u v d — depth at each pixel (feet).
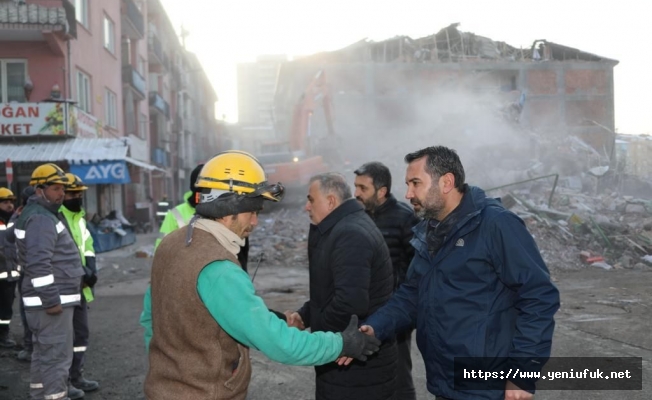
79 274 14.26
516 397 7.61
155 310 6.98
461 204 8.29
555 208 55.21
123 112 90.53
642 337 20.18
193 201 14.34
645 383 15.38
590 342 19.66
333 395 9.93
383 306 9.39
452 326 8.08
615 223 44.80
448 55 146.10
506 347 7.98
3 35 54.44
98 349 20.89
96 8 70.33
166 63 132.16
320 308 10.25
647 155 120.47
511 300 8.07
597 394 14.70
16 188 57.26
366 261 9.67
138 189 94.12
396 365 10.37
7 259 20.43
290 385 16.69
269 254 44.04
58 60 57.16
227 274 6.51
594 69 144.15
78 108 59.36
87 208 63.16
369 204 13.75
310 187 10.41
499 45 152.97
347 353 7.59
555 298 7.70
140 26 97.25
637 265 37.91
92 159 51.26
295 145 84.53
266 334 6.43
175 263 6.74
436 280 8.31
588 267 38.09
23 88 56.90
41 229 13.21
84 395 16.02
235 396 6.82
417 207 8.46
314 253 10.46
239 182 6.97
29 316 13.52
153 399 6.75
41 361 13.53
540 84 142.82
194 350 6.64
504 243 7.81
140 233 83.66
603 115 143.84
